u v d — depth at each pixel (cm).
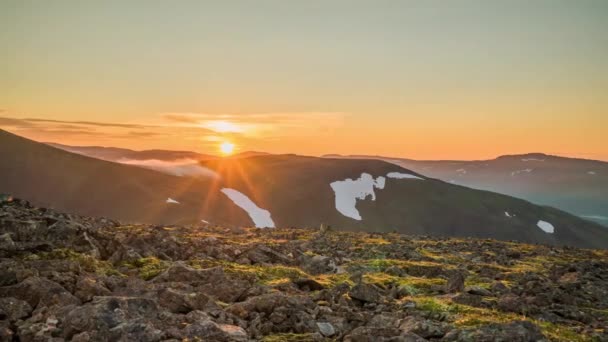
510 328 1811
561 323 2366
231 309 1952
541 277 3762
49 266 2153
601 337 2117
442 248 5578
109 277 2183
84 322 1568
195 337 1582
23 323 1633
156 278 2341
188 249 3331
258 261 3338
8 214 3045
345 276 3194
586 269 4384
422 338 1714
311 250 4512
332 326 1883
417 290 2852
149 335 1530
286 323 1827
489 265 4425
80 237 2722
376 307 2311
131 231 4491
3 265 2089
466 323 2056
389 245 5144
